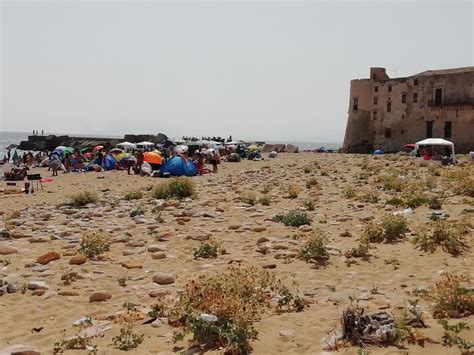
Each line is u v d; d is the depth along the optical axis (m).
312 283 8.68
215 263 10.40
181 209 17.83
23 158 53.88
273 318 6.96
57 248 12.19
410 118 72.88
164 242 12.58
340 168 37.66
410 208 15.50
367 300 7.50
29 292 8.78
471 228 12.13
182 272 9.81
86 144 89.62
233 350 5.82
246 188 24.97
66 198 22.41
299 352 5.83
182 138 84.62
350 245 11.46
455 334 5.87
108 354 6.05
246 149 63.12
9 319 7.48
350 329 6.10
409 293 7.74
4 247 11.92
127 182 31.53
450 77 68.31
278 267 9.89
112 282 9.27
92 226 15.05
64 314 7.64
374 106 77.81
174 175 35.09
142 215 16.84
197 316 6.47
